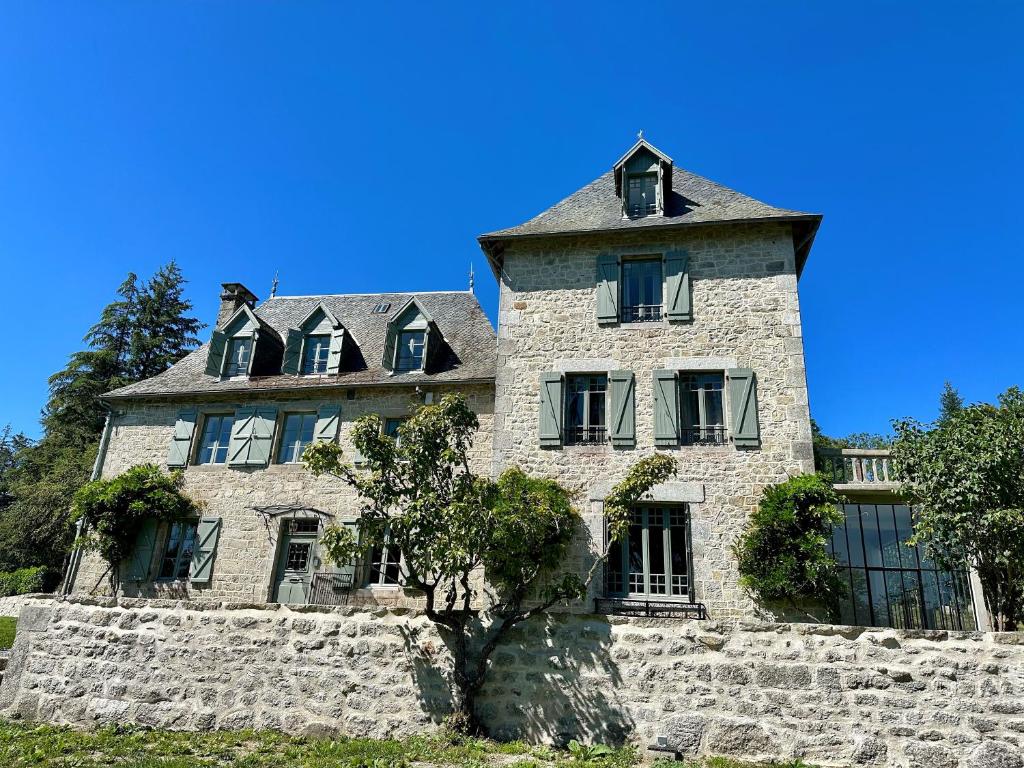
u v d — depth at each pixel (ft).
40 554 80.89
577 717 22.15
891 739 19.79
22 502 82.69
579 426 41.27
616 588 37.06
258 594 45.01
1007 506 27.89
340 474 25.32
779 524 34.45
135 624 26.25
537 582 36.88
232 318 54.39
